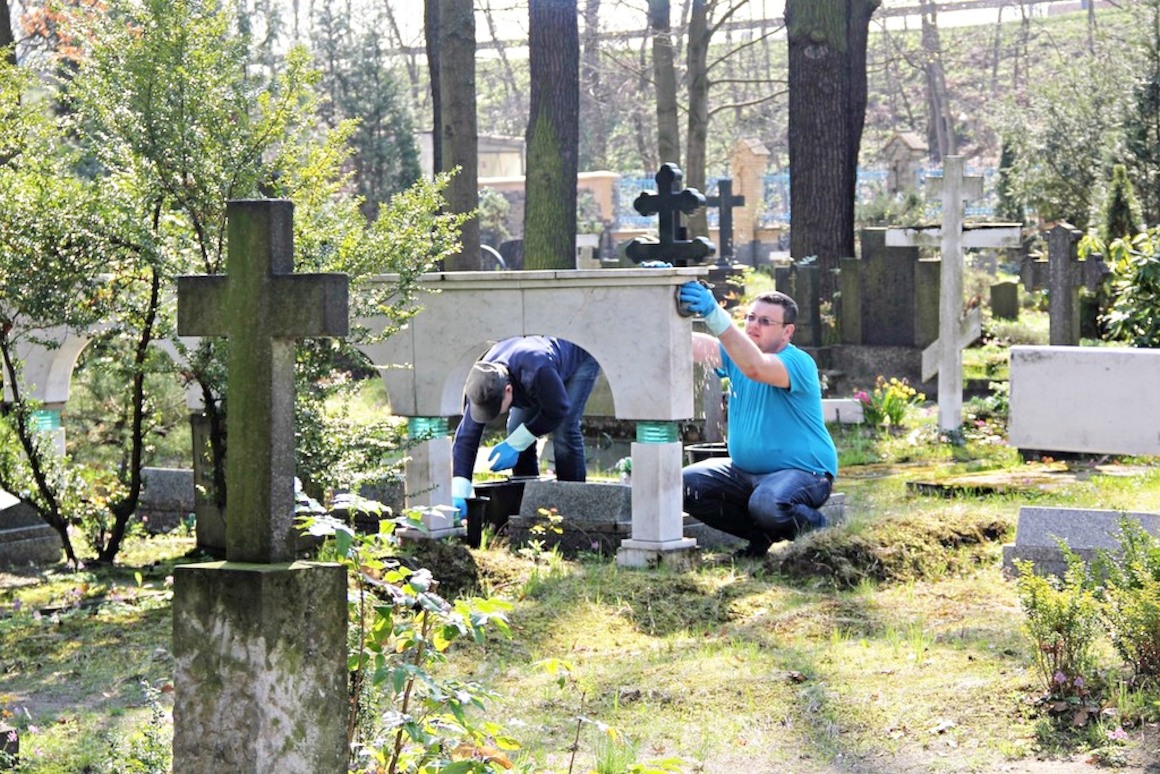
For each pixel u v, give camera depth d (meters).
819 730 6.32
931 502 12.16
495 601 4.66
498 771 4.64
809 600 8.62
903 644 7.45
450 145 20.16
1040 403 14.47
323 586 4.35
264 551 4.43
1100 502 10.95
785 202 54.28
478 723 5.48
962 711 6.37
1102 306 21.31
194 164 9.08
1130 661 6.47
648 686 7.02
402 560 9.07
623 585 8.95
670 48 33.91
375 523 10.67
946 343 16.52
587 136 66.56
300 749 4.34
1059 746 5.97
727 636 7.95
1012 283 25.33
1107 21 79.19
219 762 4.37
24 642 8.29
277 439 4.44
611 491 10.64
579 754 6.14
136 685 7.42
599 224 50.50
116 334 9.69
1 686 7.51
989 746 6.02
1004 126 37.25
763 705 6.67
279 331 4.41
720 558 10.05
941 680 6.77
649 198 13.04
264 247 4.42
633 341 9.66
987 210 44.72
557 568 9.55
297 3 46.38
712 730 6.39
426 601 4.50
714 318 9.77
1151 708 6.12
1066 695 6.34
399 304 9.68
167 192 9.24
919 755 6.00
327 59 41.25
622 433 17.75
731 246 36.28
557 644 7.96
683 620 8.35
